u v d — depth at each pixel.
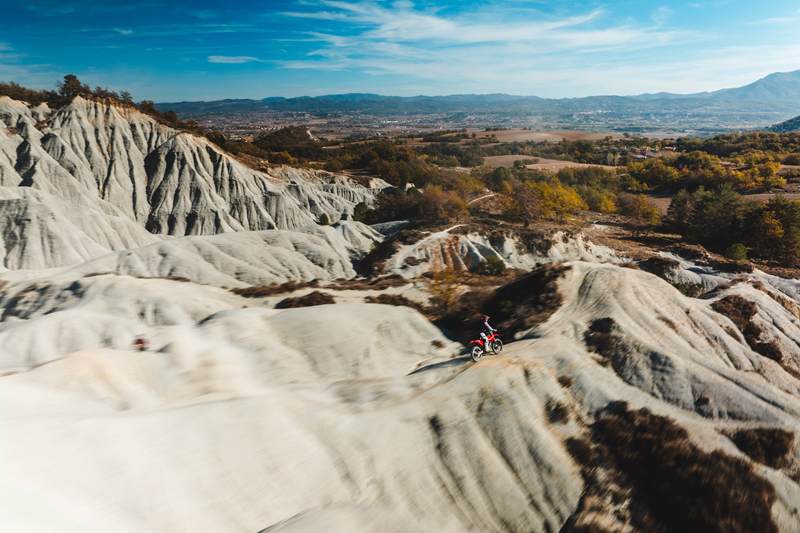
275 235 71.44
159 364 24.31
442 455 20.98
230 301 47.88
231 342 29.16
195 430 17.56
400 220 113.12
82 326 36.34
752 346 39.19
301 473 18.33
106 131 111.31
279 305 46.03
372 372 29.33
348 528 16.59
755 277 72.62
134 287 45.53
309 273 66.38
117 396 21.17
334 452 19.69
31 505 11.59
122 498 13.88
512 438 21.94
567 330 29.92
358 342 31.00
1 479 11.90
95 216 84.69
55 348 34.28
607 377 25.72
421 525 18.27
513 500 20.11
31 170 94.44
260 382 25.98
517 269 72.94
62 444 14.24
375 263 75.44
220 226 106.75
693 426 22.55
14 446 13.30
